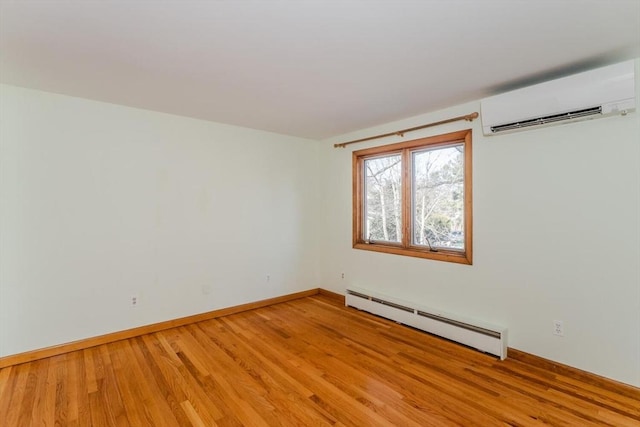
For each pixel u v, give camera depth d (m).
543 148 2.56
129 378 2.43
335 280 4.62
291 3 1.53
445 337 3.15
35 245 2.76
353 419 1.96
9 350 2.64
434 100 2.99
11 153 2.66
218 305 3.85
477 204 3.00
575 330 2.43
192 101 3.03
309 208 4.77
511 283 2.77
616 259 2.24
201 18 1.66
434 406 2.09
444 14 1.62
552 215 2.53
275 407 2.08
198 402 2.13
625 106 2.08
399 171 3.87
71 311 2.92
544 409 2.05
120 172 3.18
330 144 4.67
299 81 2.53
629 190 2.18
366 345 3.02
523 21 1.69
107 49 2.00
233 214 3.97
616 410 2.04
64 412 2.03
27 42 1.91
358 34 1.82
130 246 3.24
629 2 1.52
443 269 3.28
